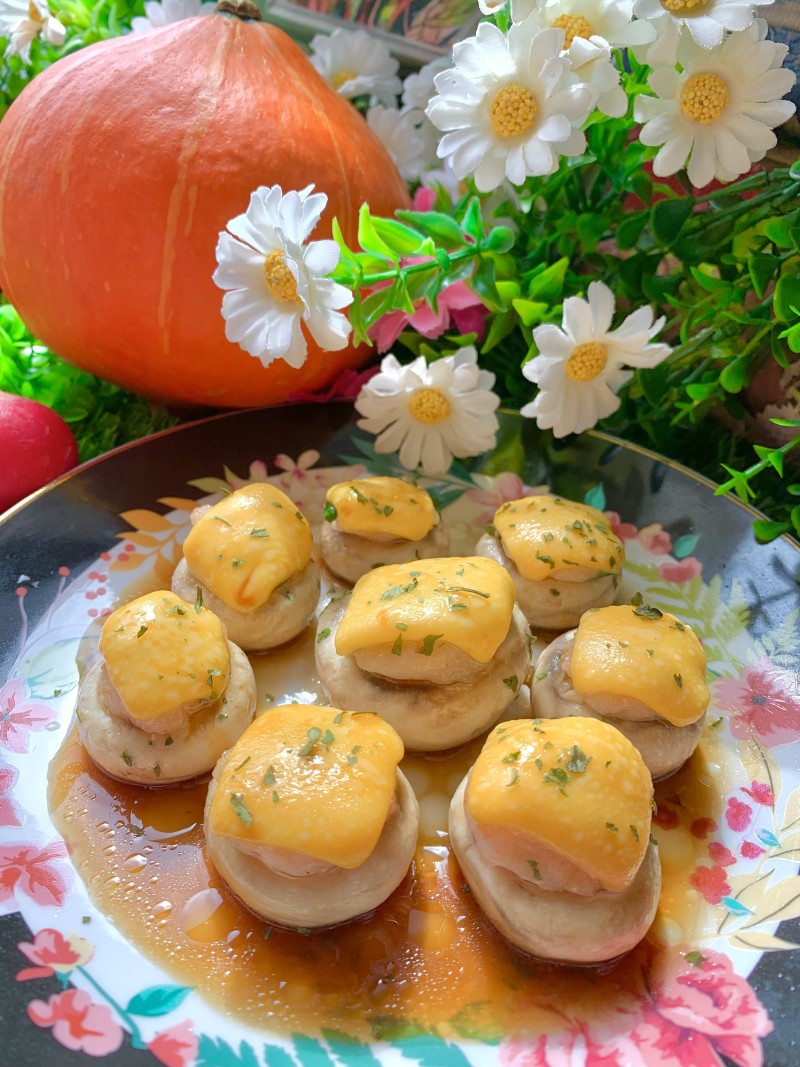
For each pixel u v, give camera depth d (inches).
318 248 8.0
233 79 9.4
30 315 10.3
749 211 9.0
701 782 7.7
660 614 8.0
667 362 9.9
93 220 9.2
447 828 7.5
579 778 6.3
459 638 7.3
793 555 9.1
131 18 12.2
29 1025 5.8
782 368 10.0
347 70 11.7
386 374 9.7
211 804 6.6
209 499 9.8
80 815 7.3
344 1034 6.1
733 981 6.3
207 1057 5.8
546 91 7.7
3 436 9.6
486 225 10.2
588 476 10.2
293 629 8.7
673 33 7.8
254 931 6.7
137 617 7.5
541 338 9.0
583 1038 6.0
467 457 10.4
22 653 8.3
